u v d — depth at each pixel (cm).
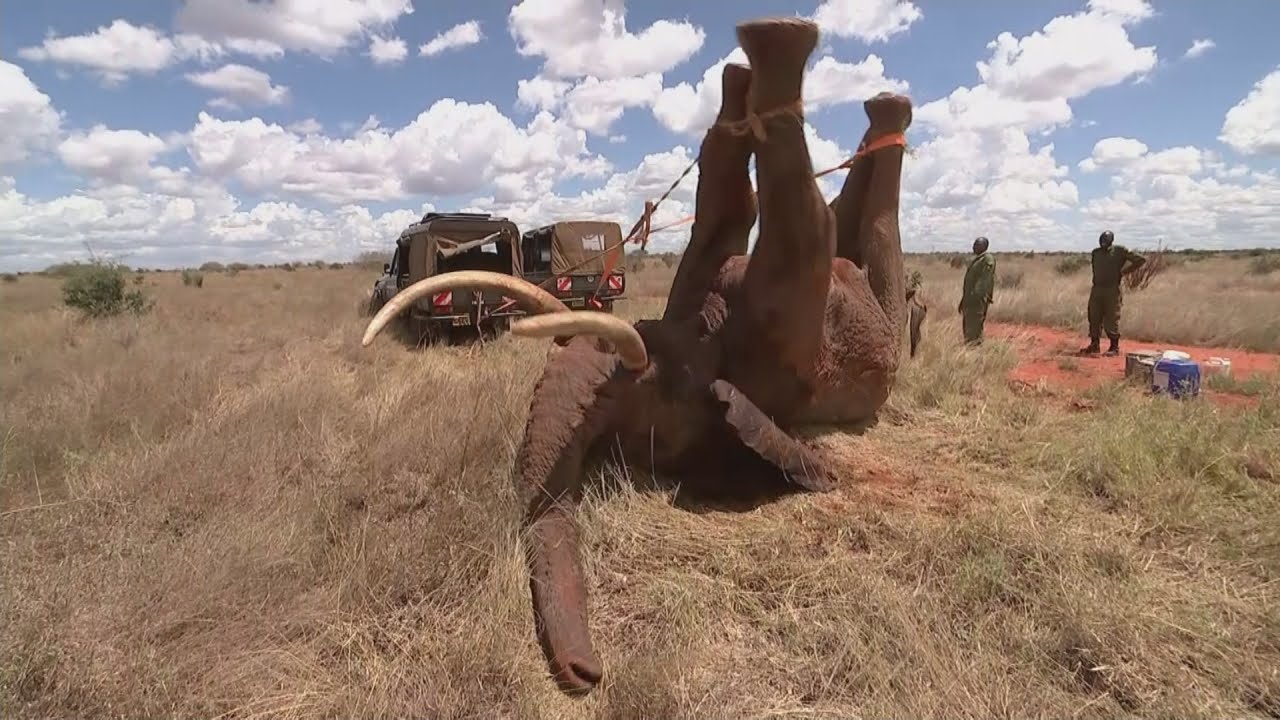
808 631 337
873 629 332
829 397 575
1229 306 1483
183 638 316
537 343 1020
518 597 350
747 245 556
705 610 353
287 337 1383
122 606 321
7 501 458
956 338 1086
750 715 289
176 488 473
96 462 533
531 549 375
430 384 774
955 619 344
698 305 513
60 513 424
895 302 627
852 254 651
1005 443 598
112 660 292
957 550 399
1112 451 537
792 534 417
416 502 459
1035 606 349
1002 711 285
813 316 479
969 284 1099
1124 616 333
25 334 1382
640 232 520
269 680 305
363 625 338
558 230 1530
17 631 294
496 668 310
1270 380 847
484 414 572
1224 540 423
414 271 1371
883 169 628
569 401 424
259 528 404
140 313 1786
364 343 280
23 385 862
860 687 304
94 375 845
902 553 398
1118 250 1121
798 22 364
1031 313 1627
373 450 548
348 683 305
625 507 434
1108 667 304
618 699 292
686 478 482
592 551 398
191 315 1850
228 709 288
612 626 350
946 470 546
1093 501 488
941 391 752
